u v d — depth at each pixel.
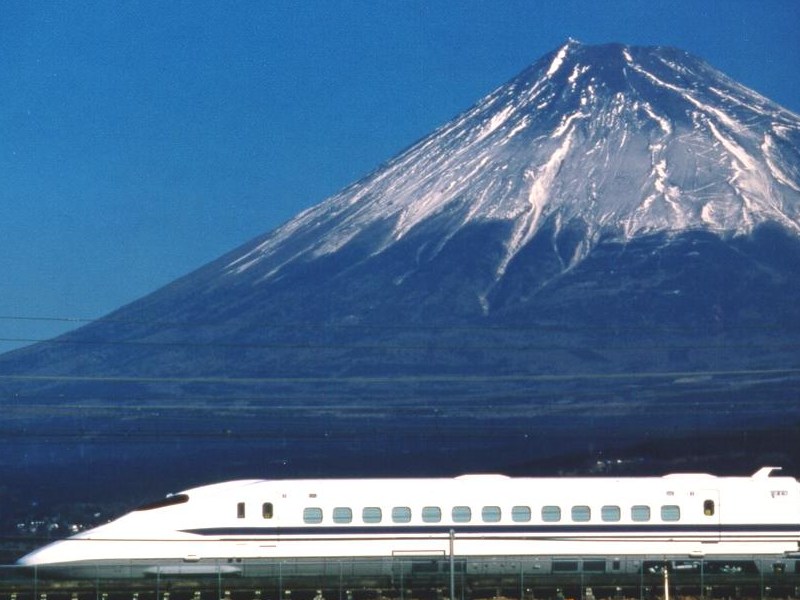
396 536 184.38
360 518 185.12
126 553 184.25
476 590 176.50
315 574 178.25
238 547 184.12
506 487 187.12
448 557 177.38
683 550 186.62
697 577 177.62
